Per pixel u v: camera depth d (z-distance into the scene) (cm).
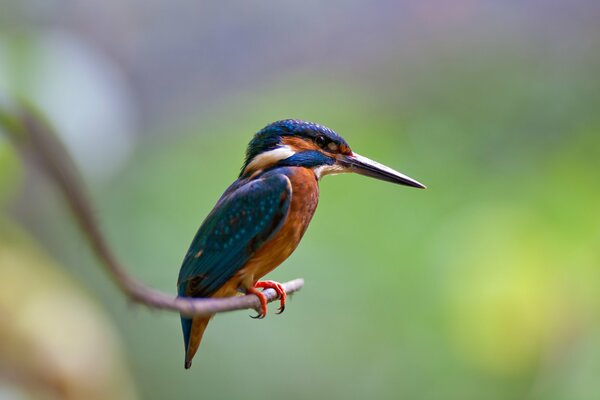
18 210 1101
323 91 1292
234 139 1241
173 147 1259
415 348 1137
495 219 1041
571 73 1263
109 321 1134
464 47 1438
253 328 1153
